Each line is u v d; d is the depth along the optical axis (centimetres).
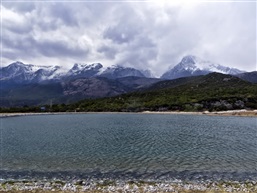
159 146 4197
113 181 2377
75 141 4762
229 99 15425
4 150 3916
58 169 2831
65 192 2067
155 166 2947
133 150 3878
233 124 7988
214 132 5991
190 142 4578
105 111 17512
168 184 2258
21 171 2759
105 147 4131
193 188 2141
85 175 2598
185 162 3128
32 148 4075
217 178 2466
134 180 2412
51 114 15750
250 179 2431
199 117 11425
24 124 8650
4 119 11469
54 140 4900
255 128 6838
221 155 3509
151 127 7206
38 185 2261
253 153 3634
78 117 12450
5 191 2088
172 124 8075
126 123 8588
